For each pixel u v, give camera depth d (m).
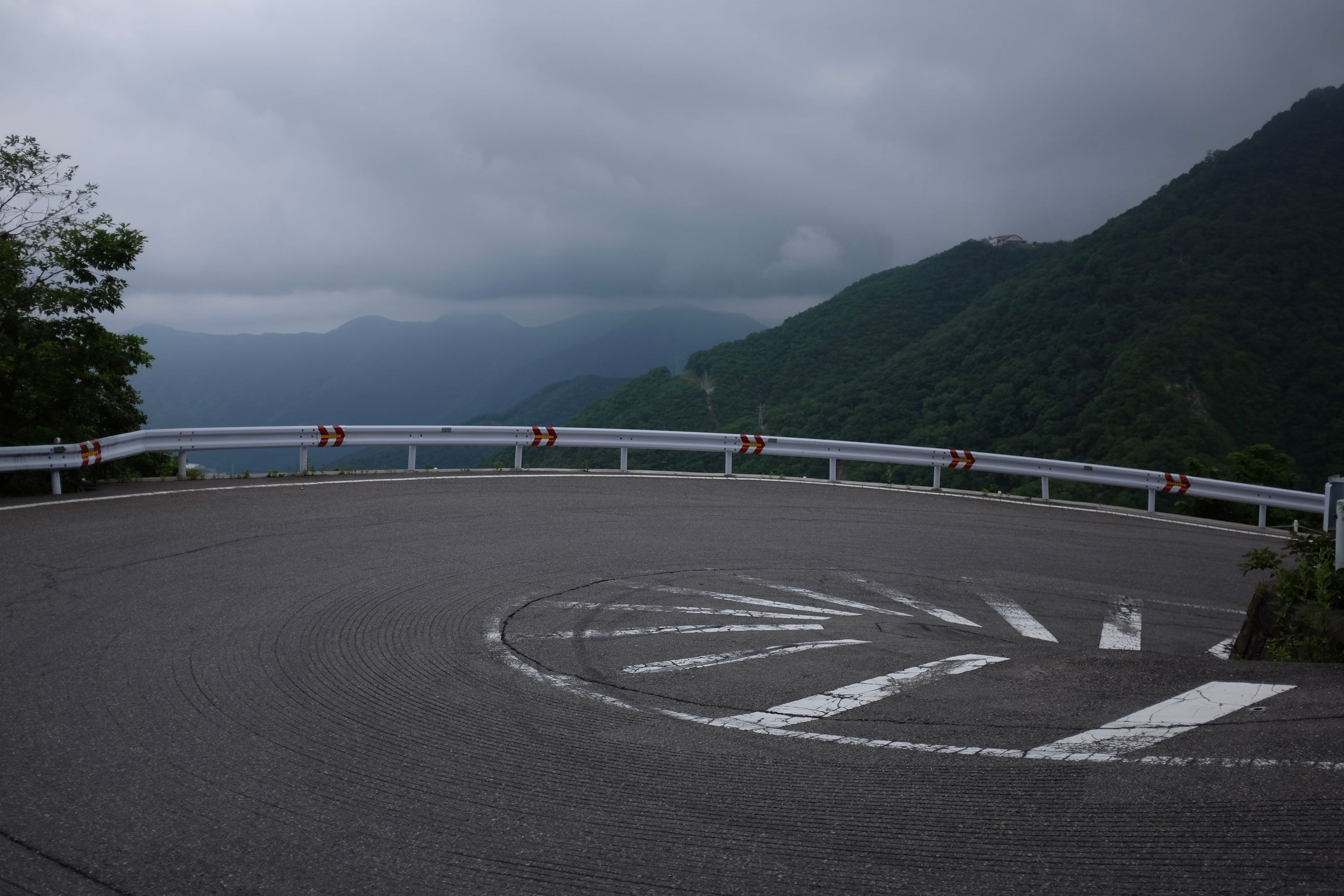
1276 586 7.60
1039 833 3.80
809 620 7.79
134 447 15.17
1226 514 24.25
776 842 3.77
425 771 4.50
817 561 10.63
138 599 7.88
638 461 55.03
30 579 8.55
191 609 7.61
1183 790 4.15
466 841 3.80
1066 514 16.16
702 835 3.84
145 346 19.16
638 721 5.21
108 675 5.91
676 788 4.29
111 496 13.76
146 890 3.43
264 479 16.09
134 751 4.71
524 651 6.62
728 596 8.64
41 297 17.17
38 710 5.27
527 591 8.55
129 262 18.23
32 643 6.58
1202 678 5.86
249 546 10.32
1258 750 4.57
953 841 3.75
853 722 5.18
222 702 5.45
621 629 7.33
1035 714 5.24
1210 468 25.78
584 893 3.40
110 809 4.07
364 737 4.95
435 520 12.41
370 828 3.91
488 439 18.06
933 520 14.39
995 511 15.87
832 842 3.76
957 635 7.50
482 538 11.23
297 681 5.86
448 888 3.44
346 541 10.79
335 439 17.27
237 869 3.58
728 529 12.60
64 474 14.48
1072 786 4.25
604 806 4.11
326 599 8.03
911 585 9.66
